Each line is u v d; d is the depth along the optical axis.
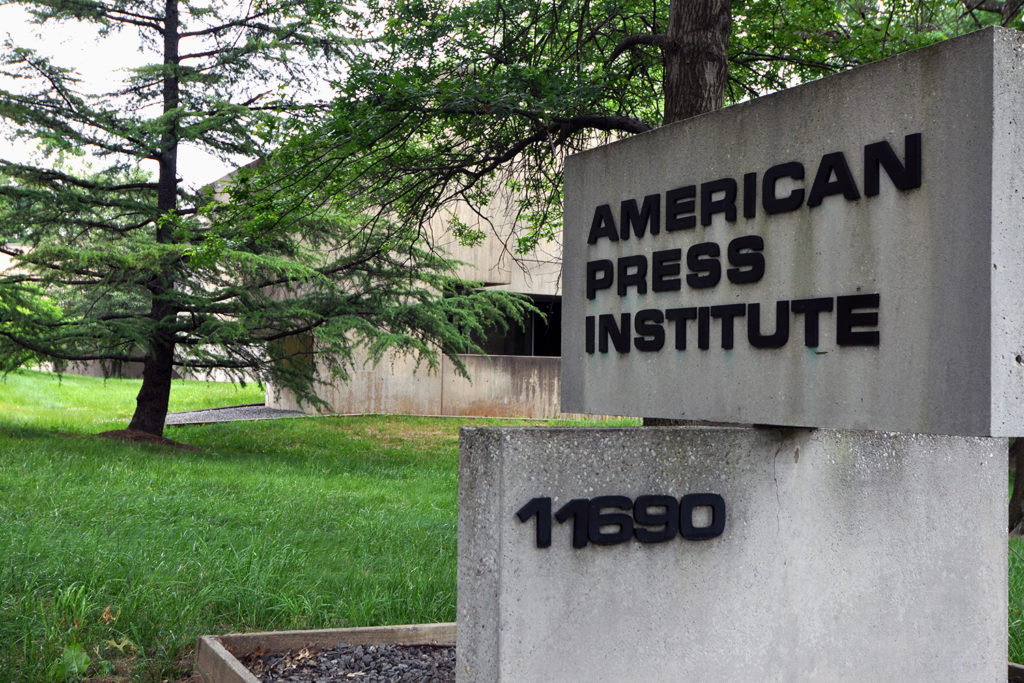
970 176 2.87
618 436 3.40
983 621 4.10
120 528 8.51
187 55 18.28
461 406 28.59
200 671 5.05
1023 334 2.85
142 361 19.27
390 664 5.03
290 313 17.73
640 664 3.39
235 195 9.52
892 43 9.36
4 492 10.42
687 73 7.38
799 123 3.37
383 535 9.09
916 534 3.95
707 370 3.64
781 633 3.64
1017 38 2.87
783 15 9.99
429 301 19.11
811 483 3.73
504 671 3.18
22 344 17.42
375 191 9.90
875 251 3.12
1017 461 10.98
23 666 4.94
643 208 3.92
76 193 17.67
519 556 3.23
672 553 3.46
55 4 16.97
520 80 8.73
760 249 3.46
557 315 30.20
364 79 8.88
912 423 2.99
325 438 22.09
